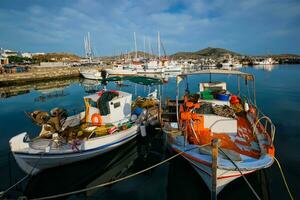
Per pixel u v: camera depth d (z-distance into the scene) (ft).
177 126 29.22
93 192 24.63
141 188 25.21
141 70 150.92
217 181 20.51
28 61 258.78
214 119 27.12
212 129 27.12
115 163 32.04
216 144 18.54
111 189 25.13
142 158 33.24
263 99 69.05
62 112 34.68
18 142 26.12
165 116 42.52
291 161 28.89
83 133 30.40
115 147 31.96
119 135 32.01
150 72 150.71
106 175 28.60
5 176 26.99
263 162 20.16
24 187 25.12
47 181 27.20
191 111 29.01
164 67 158.10
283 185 24.03
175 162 30.37
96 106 34.30
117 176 28.22
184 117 26.32
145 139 39.14
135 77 52.60
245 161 20.38
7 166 29.27
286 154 30.83
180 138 26.30
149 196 23.66
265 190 23.21
